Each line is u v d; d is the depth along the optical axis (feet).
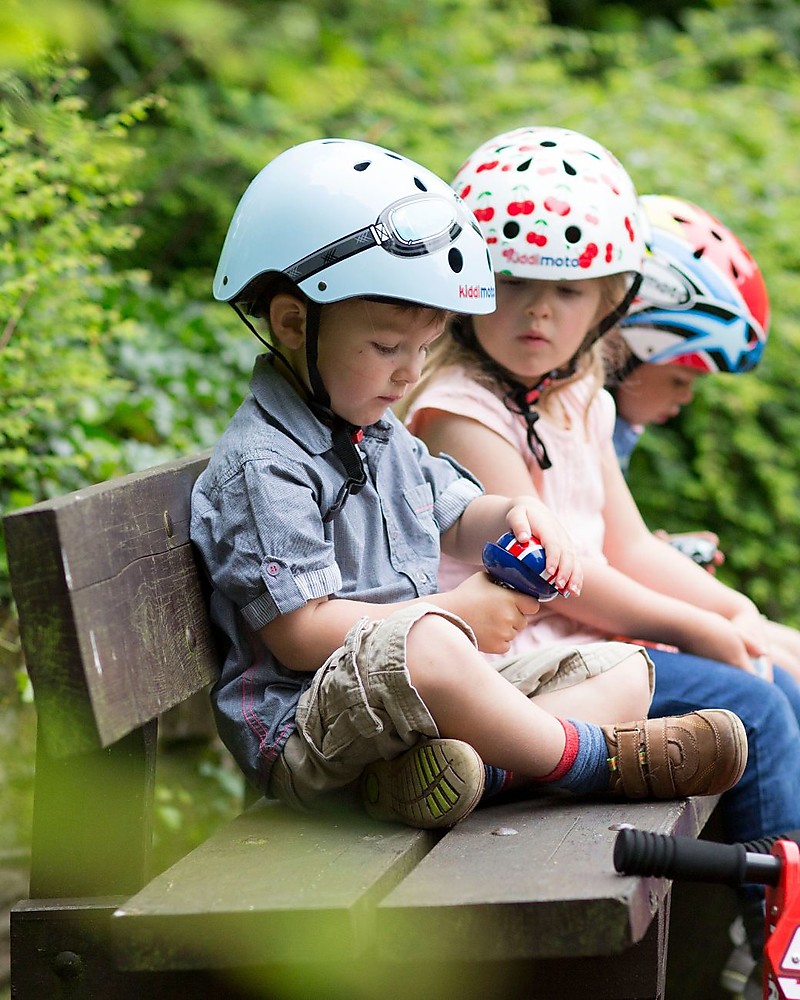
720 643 14.12
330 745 10.28
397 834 10.11
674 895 15.23
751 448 26.81
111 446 19.74
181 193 29.37
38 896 9.95
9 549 8.71
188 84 29.99
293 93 24.11
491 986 9.36
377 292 10.66
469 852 9.36
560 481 14.61
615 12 44.93
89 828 9.95
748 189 30.50
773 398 27.48
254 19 26.66
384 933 8.32
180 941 8.46
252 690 11.10
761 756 13.19
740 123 34.01
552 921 8.09
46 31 14.66
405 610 10.19
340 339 11.13
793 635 17.08
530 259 13.60
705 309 16.42
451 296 10.82
